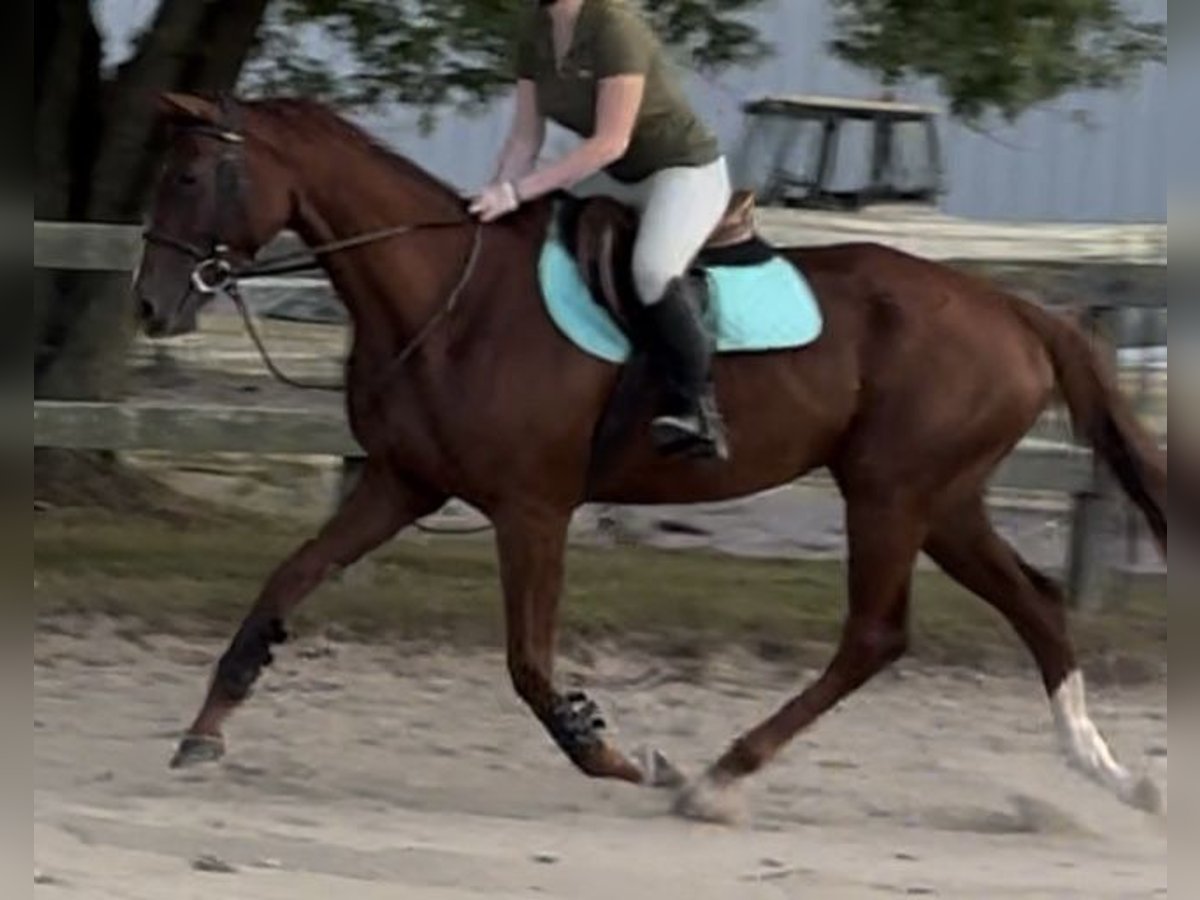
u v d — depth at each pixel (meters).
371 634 12.47
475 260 8.84
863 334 9.12
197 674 11.62
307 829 8.27
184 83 16.41
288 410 13.84
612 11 8.63
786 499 17.86
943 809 9.35
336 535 8.98
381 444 8.89
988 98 14.89
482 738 10.49
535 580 8.81
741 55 16.09
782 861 8.12
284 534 15.55
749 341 8.91
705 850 8.30
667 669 12.05
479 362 8.72
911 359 9.08
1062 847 8.70
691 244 8.79
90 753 9.70
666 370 8.72
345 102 16.84
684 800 8.96
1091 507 12.80
